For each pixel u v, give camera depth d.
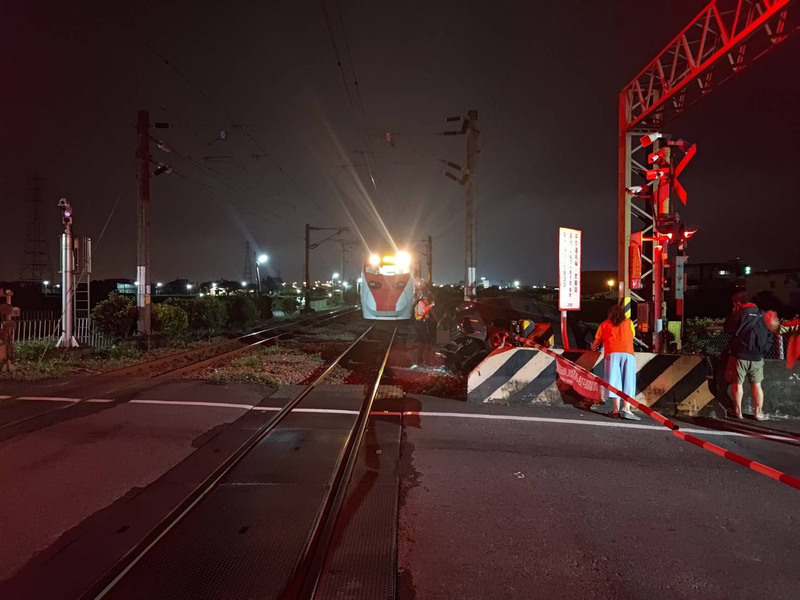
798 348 8.37
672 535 4.42
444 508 4.84
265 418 7.62
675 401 8.38
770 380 8.43
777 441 7.08
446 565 3.88
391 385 10.22
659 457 6.35
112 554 3.89
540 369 8.71
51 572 3.65
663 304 11.53
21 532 4.21
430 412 8.13
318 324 33.47
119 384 10.03
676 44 10.94
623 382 8.01
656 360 8.49
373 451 6.26
